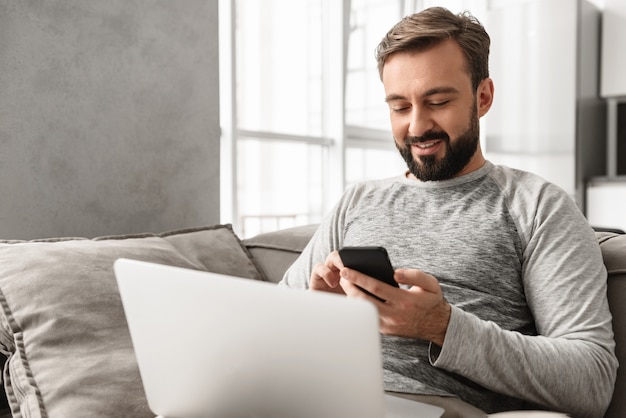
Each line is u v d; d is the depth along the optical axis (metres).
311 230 1.78
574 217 1.05
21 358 1.08
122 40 1.80
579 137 3.66
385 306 0.79
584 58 3.71
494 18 3.90
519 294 1.05
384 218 1.20
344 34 3.20
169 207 1.99
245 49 2.80
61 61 1.64
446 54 1.08
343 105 3.21
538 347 0.88
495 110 3.93
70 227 1.69
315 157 3.22
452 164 1.13
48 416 1.02
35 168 1.60
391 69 1.12
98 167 1.76
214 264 1.56
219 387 0.70
